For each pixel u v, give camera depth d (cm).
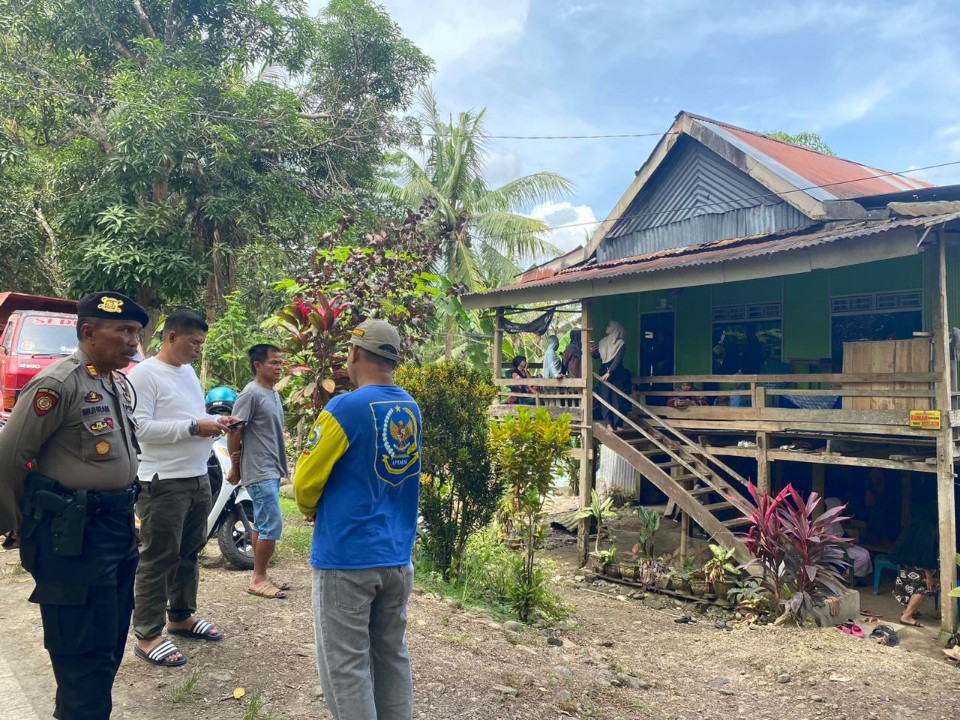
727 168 1234
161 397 390
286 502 905
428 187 2319
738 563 888
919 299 1004
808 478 1195
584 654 588
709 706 527
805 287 1123
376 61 1917
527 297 1164
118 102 1493
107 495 282
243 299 1628
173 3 1680
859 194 1159
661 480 990
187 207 1689
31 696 353
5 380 926
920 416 818
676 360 1294
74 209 1545
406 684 305
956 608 784
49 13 1644
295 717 349
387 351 310
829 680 590
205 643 424
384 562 288
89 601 274
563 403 1231
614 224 1409
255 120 1648
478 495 719
